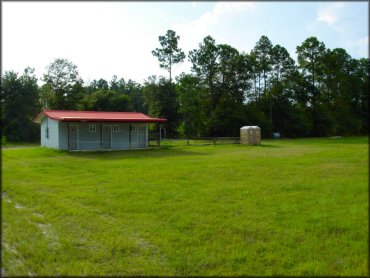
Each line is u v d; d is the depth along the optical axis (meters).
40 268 4.44
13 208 7.36
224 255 4.90
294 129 53.12
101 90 58.12
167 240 5.47
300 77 56.53
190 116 48.25
